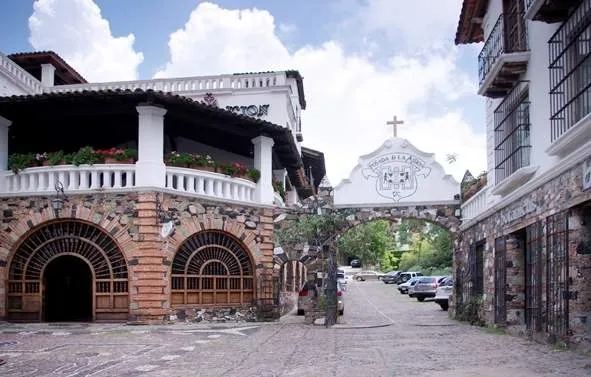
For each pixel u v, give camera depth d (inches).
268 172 911.0
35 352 522.3
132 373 413.4
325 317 797.2
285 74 1146.7
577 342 454.6
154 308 761.6
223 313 834.8
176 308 791.1
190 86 1107.3
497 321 671.8
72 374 411.2
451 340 595.5
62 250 789.2
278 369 424.8
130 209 773.3
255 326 776.9
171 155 811.4
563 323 468.1
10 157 807.7
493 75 600.7
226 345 572.1
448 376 377.7
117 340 611.2
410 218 954.1
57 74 1189.7
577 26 436.1
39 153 891.4
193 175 816.9
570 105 440.5
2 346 563.5
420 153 956.0
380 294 1787.6
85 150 788.0
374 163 961.5
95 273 780.6
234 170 861.2
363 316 994.7
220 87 1103.0
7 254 781.9
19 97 758.5
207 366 442.3
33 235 791.1
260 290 865.5
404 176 954.1
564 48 458.9
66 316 898.1
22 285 785.6
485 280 748.0
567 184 458.3
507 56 568.7
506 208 636.1
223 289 842.2
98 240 783.1
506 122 641.0
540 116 535.5
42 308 783.7
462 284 913.5
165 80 1106.1
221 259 846.5
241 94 1097.4
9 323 764.6
